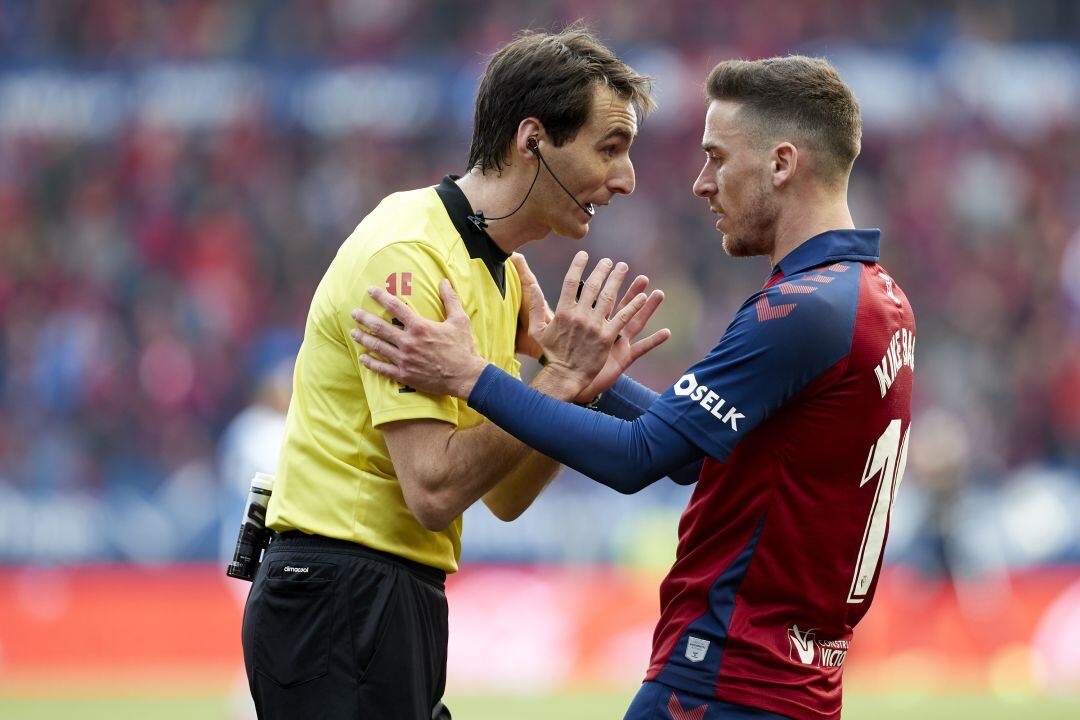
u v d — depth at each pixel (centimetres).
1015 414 5228
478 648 3844
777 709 1121
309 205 6166
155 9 6675
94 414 5222
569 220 1223
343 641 1176
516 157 1209
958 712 3231
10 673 3803
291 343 5378
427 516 1145
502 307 1249
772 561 1134
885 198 6141
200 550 3975
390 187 6244
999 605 4012
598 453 1109
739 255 1214
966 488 4106
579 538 4003
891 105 5912
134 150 6253
